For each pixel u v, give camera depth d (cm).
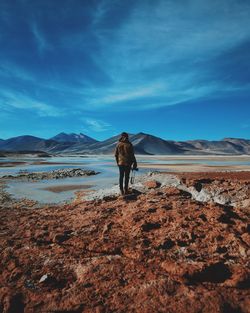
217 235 671
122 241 679
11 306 491
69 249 654
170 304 471
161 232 705
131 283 520
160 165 5809
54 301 495
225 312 462
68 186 2467
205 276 541
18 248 673
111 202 988
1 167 6016
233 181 1330
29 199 1827
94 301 489
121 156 1128
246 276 526
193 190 1252
